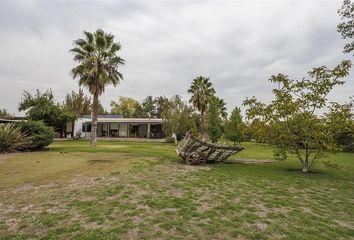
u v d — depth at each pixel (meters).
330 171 11.80
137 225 4.48
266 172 11.00
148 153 16.16
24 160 12.60
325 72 11.33
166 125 33.22
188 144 12.59
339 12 15.52
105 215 4.95
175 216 5.00
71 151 17.02
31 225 4.41
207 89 37.12
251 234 4.23
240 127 15.96
